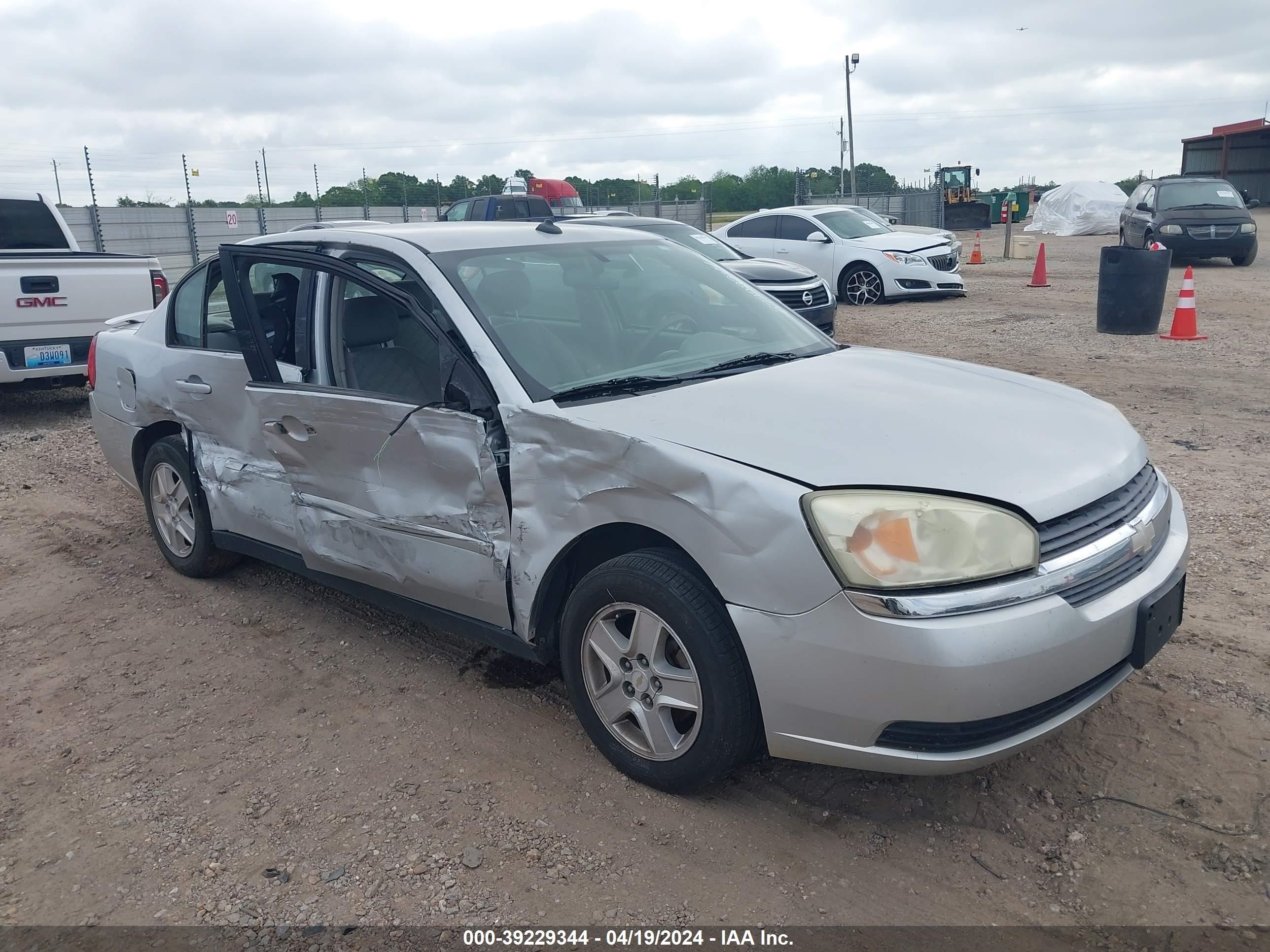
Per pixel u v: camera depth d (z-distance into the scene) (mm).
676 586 2947
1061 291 16828
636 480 2979
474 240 3984
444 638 4473
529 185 33031
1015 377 3904
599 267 4145
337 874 2906
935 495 2701
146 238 24234
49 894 2881
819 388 3418
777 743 2854
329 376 3961
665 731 3113
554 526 3225
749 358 3863
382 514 3744
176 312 4980
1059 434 3162
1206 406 7988
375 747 3584
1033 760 3301
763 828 3039
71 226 22828
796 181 41375
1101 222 33125
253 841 3076
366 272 3795
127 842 3102
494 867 2912
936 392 3447
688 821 3082
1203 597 4434
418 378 3789
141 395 5066
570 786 3285
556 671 4102
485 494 3383
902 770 2707
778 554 2701
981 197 51781
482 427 3346
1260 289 15719
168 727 3781
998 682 2578
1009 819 3029
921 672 2561
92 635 4621
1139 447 3330
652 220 12180
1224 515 5434
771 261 12086
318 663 4266
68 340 8742
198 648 4449
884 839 2975
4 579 5340
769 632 2740
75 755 3607
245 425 4422
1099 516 2906
